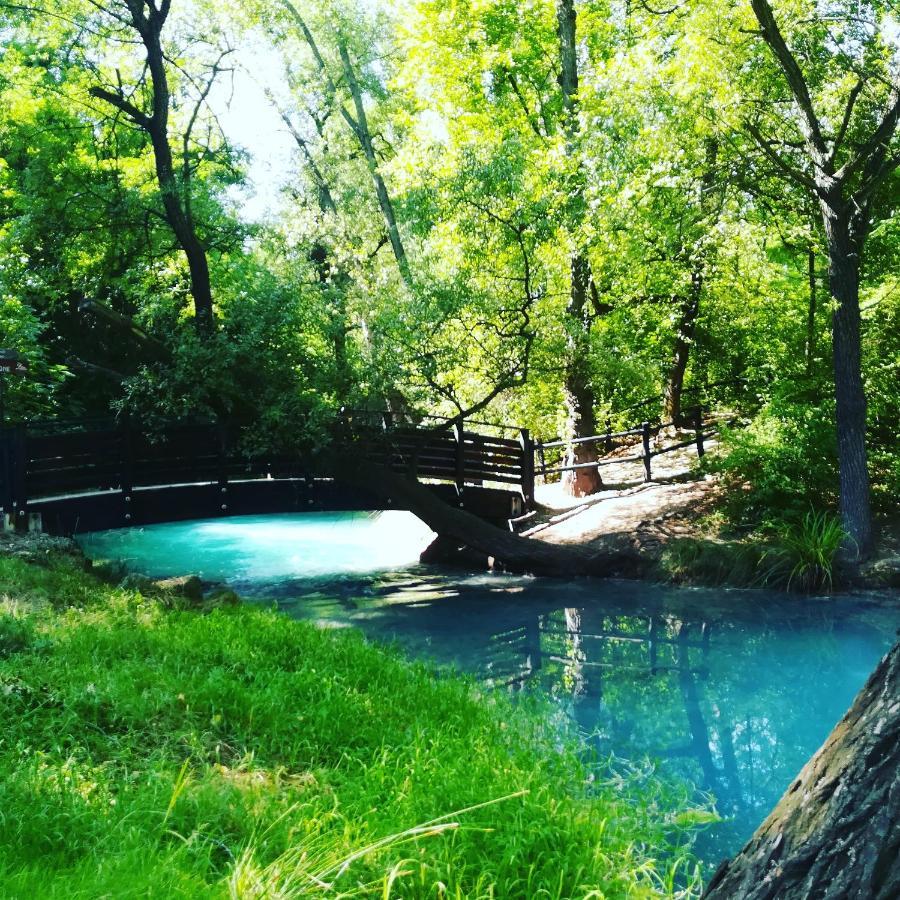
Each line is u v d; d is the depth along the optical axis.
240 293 17.86
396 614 14.02
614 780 6.90
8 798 4.22
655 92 15.55
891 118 14.01
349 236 21.84
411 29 20.30
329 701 6.98
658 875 5.21
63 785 4.47
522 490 19.09
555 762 6.69
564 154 16.78
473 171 15.26
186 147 17.28
